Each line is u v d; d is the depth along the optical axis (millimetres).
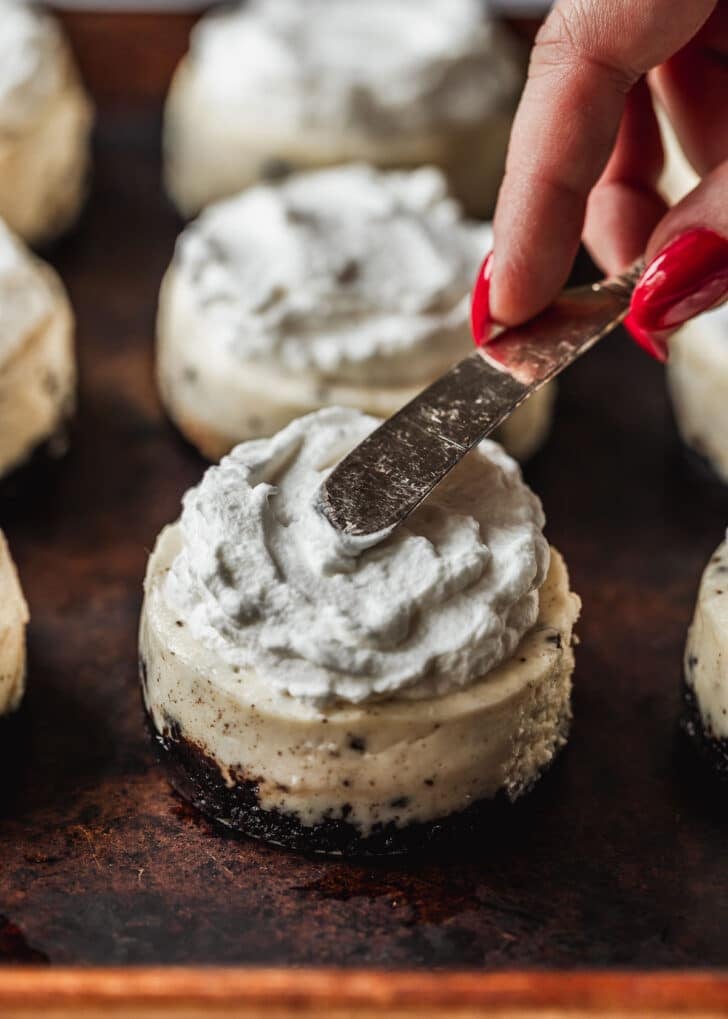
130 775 328
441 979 270
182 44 512
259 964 297
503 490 320
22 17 476
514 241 325
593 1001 269
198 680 308
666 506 401
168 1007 269
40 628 360
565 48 318
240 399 386
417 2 498
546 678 311
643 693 351
